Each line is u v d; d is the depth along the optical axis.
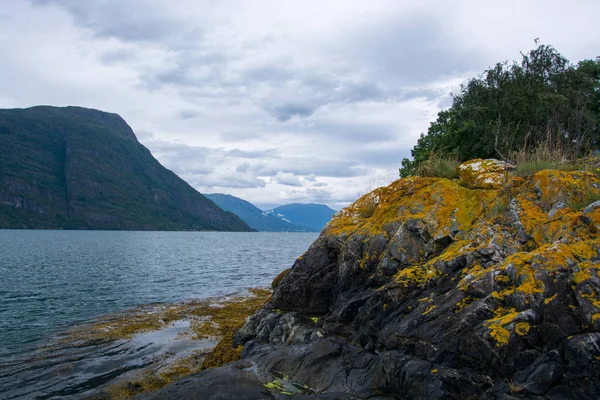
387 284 9.47
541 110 15.84
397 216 11.62
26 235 139.75
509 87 17.45
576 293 6.10
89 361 13.73
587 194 8.55
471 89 19.00
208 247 97.50
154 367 13.09
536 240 8.16
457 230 9.91
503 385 6.03
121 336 16.98
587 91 17.34
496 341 6.23
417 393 6.68
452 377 6.41
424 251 10.09
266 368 9.06
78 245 88.38
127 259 56.50
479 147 16.52
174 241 127.19
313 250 13.25
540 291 6.48
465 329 6.75
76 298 26.34
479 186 10.98
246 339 12.63
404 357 7.29
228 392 7.59
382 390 7.29
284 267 50.47
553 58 18.89
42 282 33.19
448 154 15.91
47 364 13.42
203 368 12.42
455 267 8.68
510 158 13.68
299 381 8.31
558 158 11.24
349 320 9.96
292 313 12.02
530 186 9.53
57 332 17.69
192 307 23.28
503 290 7.11
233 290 30.17
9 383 11.74
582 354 5.51
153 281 34.84
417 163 20.75
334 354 8.72
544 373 5.67
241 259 62.78
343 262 11.99
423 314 7.77
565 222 7.89
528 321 6.19
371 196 13.98
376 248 11.19
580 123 14.95
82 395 10.93
